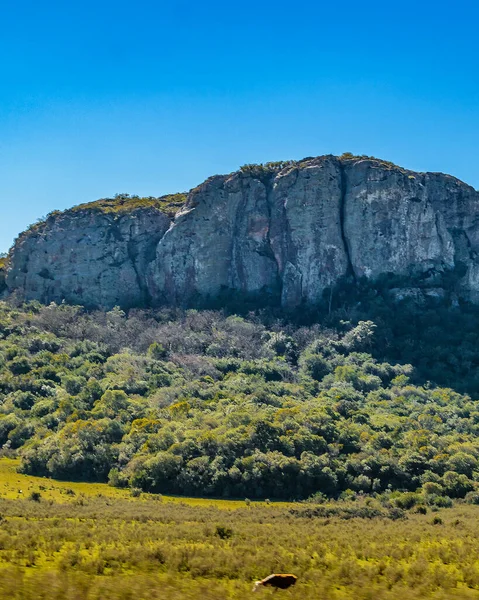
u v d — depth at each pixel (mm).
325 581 36094
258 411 124500
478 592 35250
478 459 111000
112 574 36406
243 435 107250
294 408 126562
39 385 152125
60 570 36281
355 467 103875
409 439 118938
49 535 49031
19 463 113562
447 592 34625
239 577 37344
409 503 93062
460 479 101062
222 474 98438
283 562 41469
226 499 95625
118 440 116375
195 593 31594
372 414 138375
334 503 94438
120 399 135000
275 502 94500
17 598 28281
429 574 38688
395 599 32688
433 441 118062
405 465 105438
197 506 86750
